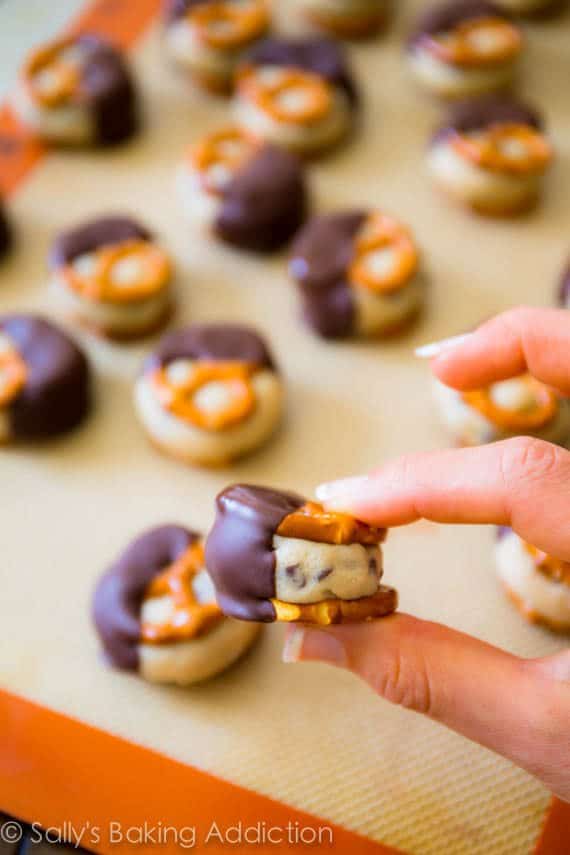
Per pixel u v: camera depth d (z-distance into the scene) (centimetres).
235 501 25
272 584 24
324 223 36
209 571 25
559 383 28
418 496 25
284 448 34
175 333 34
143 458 34
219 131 40
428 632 25
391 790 29
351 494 25
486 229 38
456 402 33
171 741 29
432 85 41
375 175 39
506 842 28
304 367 35
